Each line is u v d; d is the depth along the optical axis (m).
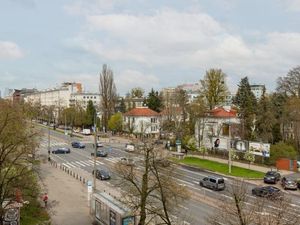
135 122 131.88
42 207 44.91
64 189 55.03
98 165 77.69
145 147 37.78
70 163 80.38
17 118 37.72
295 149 79.75
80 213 43.19
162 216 31.67
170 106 110.75
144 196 32.00
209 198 49.28
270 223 23.84
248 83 117.62
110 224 36.59
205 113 94.00
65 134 144.25
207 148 90.94
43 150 100.50
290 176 64.69
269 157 74.19
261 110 93.12
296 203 46.34
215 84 105.62
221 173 67.38
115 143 114.88
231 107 110.50
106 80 136.50
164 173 34.91
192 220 39.03
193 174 66.81
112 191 53.28
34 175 49.31
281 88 100.44
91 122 150.12
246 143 77.06
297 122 80.31
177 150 87.44
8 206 36.72
